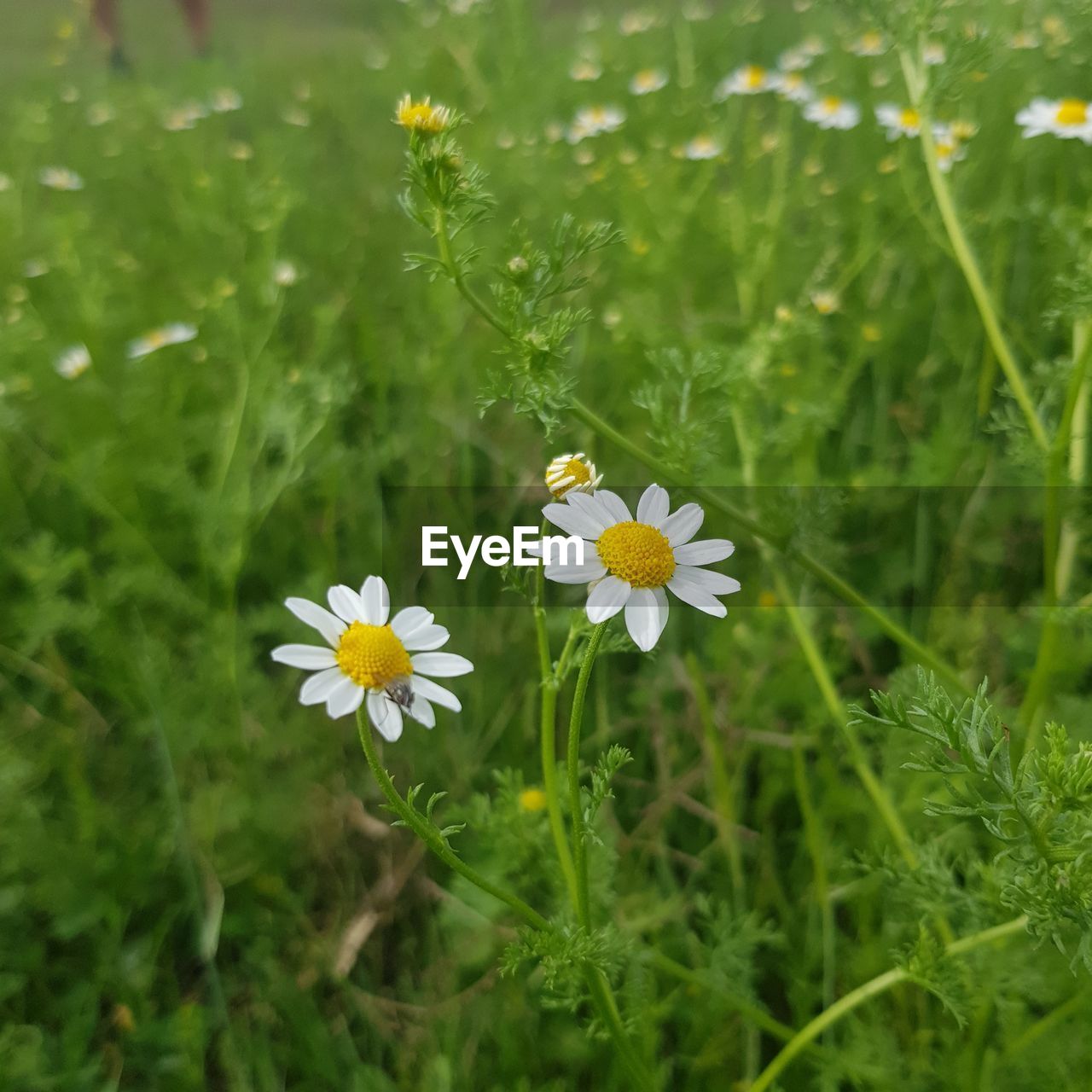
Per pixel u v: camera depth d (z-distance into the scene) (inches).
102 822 10.4
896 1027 9.0
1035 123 14.1
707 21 30.6
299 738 11.4
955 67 10.0
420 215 8.0
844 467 14.6
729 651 11.9
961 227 10.1
